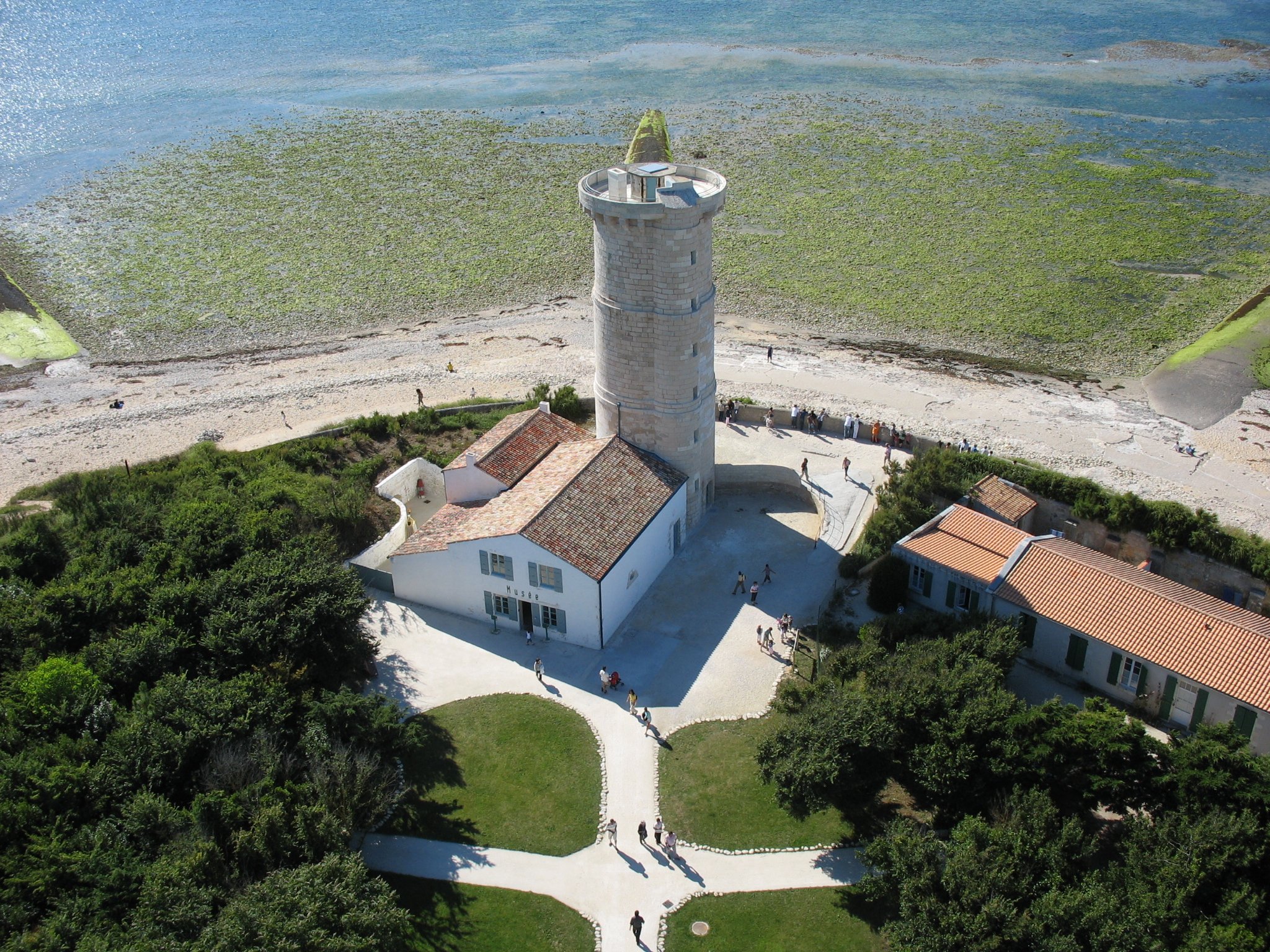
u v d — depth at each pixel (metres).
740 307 92.69
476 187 121.12
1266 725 42.59
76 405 77.25
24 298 96.12
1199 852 34.69
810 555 58.16
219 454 65.62
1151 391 77.06
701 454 59.00
